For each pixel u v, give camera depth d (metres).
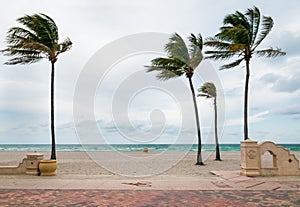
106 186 10.26
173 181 11.58
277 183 10.86
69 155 33.84
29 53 18.97
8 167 13.79
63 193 8.90
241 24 19.22
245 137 19.16
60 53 19.53
